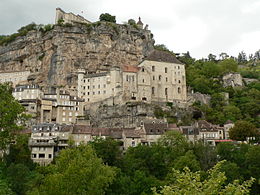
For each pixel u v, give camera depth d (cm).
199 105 17712
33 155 11388
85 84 17450
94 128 13062
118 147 10756
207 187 3406
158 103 16938
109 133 12838
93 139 11625
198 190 3309
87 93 17312
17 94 16450
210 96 18925
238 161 10319
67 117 15925
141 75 16950
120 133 12825
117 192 8038
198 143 11388
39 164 10950
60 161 6731
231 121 15775
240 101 19150
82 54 19550
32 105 15438
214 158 10481
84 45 19725
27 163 10600
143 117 14800
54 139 12056
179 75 18262
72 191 5675
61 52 19312
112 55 19950
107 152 9819
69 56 19300
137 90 16675
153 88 17400
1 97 6794
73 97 16450
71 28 19825
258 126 16375
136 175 8531
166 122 14512
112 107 15975
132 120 14875
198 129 13850
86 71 19200
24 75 19812
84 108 16988
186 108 16788
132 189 8088
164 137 11925
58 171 6525
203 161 10306
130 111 15488
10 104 6669
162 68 17888
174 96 17825
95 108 16538
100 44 19950
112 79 16812
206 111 17162
